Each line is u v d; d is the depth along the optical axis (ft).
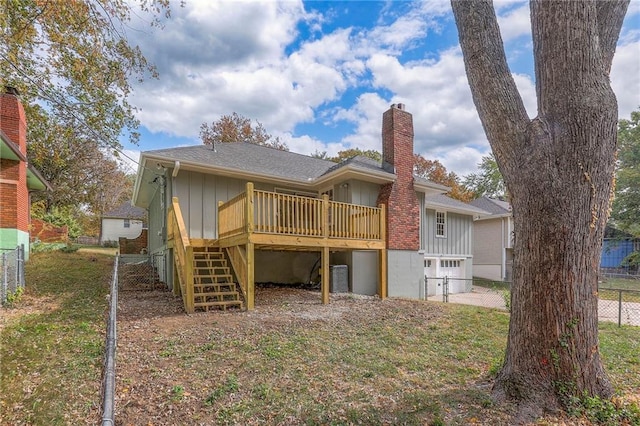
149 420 9.94
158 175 34.63
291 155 46.47
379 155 94.02
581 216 10.79
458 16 12.71
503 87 11.80
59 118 35.76
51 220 71.10
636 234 62.18
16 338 15.76
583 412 10.27
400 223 36.42
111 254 56.39
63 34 26.55
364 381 13.07
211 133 86.38
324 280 27.58
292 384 12.54
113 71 29.81
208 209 32.65
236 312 23.30
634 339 20.84
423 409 10.81
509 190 11.94
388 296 34.47
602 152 10.80
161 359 14.47
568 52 10.73
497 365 14.02
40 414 9.86
